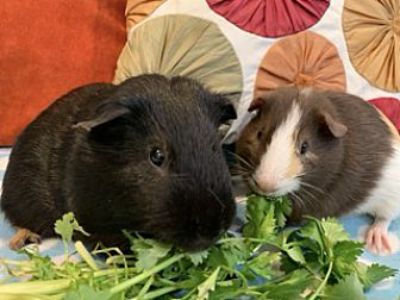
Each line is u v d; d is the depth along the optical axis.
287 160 0.32
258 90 0.41
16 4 0.45
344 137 0.35
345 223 0.38
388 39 0.42
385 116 0.42
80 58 0.46
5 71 0.45
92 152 0.28
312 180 0.34
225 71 0.41
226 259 0.27
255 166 0.33
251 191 0.33
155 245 0.27
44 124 0.34
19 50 0.45
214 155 0.26
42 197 0.33
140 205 0.26
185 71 0.41
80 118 0.31
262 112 0.35
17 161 0.34
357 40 0.42
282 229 0.35
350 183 0.35
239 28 0.40
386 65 0.43
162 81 0.29
